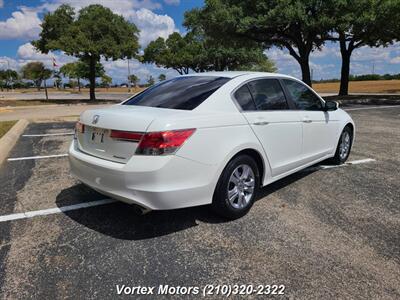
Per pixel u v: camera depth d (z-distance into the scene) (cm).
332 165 587
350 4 1708
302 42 2073
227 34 2023
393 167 575
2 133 920
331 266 286
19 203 427
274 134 410
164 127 307
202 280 270
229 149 350
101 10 3000
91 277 275
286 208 404
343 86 2473
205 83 396
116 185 320
